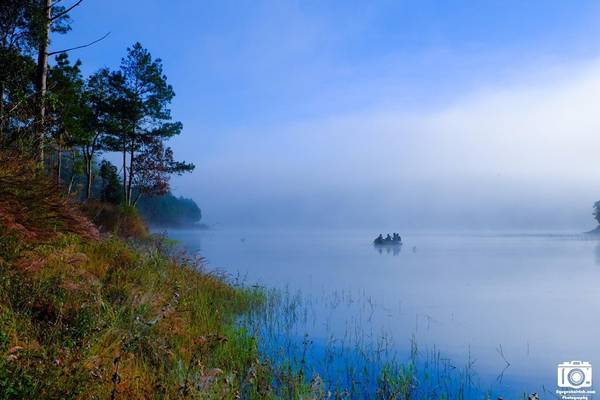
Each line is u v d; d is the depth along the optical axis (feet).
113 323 18.90
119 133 132.77
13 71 52.19
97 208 82.48
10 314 17.16
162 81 136.56
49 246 26.84
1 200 24.38
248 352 24.39
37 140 39.29
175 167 145.59
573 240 374.84
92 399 12.72
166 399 14.76
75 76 97.86
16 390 11.21
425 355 28.22
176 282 34.22
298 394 19.16
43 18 48.75
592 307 45.96
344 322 37.32
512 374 24.63
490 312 43.01
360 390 21.16
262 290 51.31
